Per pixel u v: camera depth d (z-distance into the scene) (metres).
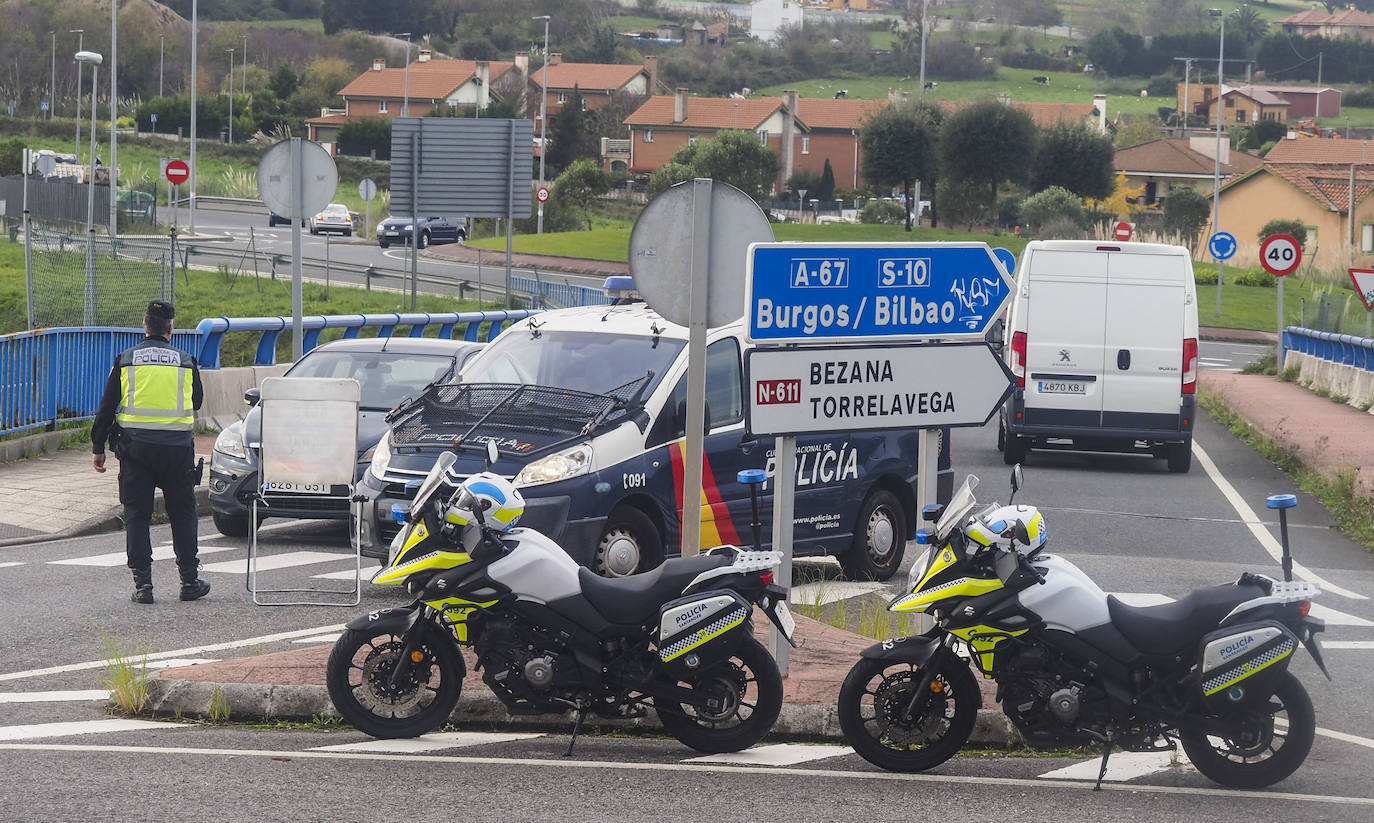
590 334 26.72
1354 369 63.22
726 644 16.33
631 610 16.45
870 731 16.78
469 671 18.81
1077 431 44.22
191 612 24.36
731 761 16.64
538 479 23.41
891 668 19.28
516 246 147.75
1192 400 43.91
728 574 16.42
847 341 18.95
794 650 20.38
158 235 132.25
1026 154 177.62
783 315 18.58
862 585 27.73
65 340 42.38
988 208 180.12
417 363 34.19
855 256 18.91
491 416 24.94
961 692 16.30
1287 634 15.62
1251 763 16.03
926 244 19.30
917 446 29.47
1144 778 16.42
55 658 21.28
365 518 24.67
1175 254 44.00
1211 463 47.56
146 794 14.77
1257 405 61.94
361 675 18.48
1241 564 30.61
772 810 14.77
